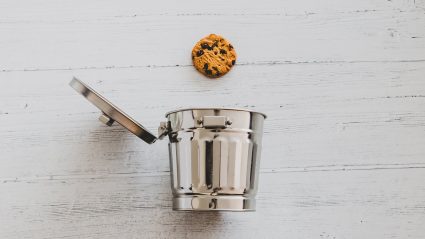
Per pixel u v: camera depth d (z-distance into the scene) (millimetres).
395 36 870
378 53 866
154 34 850
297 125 850
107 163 829
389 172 850
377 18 870
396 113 859
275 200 836
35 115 833
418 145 855
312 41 863
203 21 855
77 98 838
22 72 838
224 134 710
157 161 831
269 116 848
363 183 847
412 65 867
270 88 852
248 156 725
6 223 814
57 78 839
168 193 827
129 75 843
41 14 847
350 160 849
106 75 842
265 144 845
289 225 833
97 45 845
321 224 837
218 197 706
